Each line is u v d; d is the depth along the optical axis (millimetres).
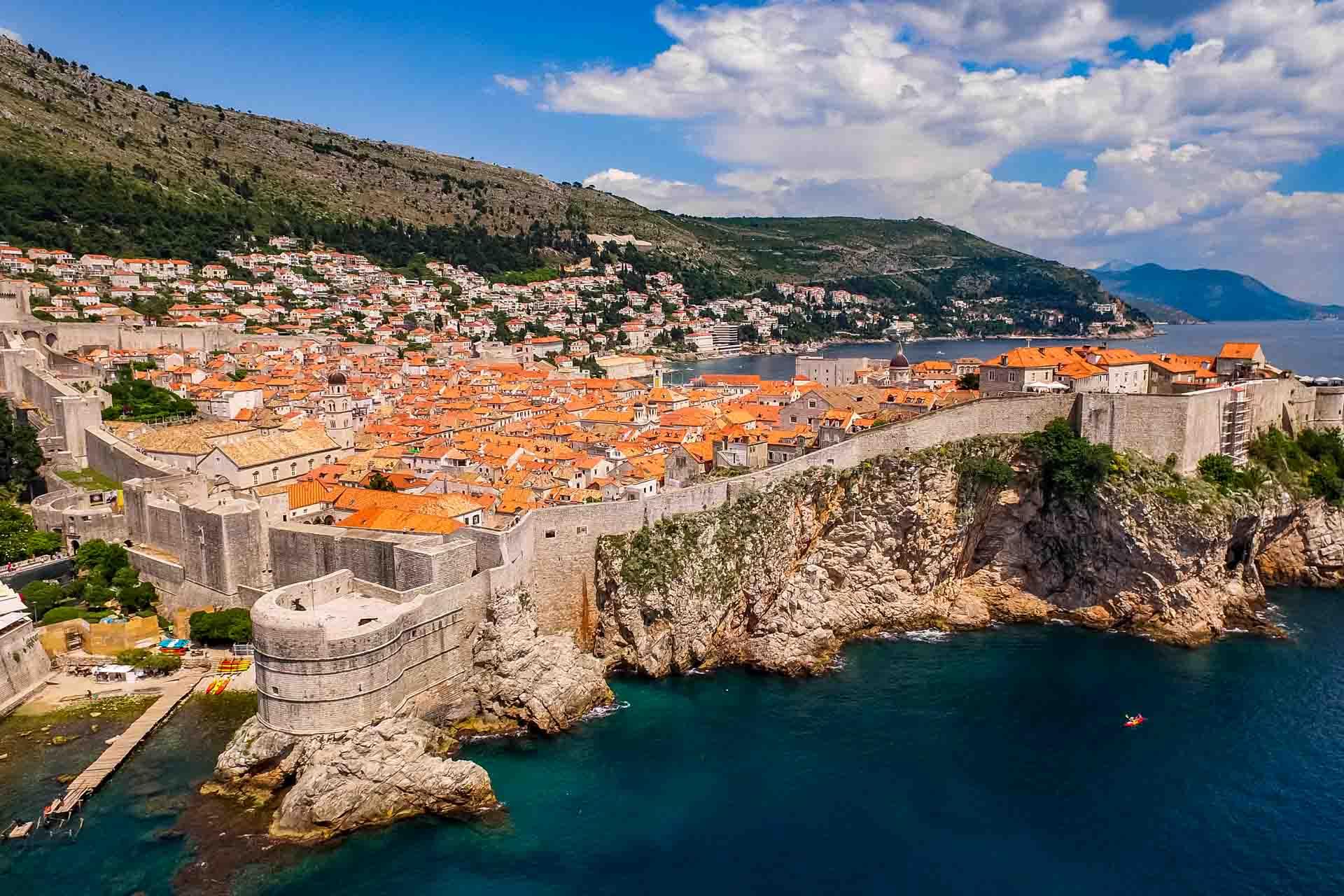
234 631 89938
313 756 69375
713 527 98688
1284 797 73250
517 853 66250
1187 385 139750
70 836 64812
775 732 83625
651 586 93562
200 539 94688
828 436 121250
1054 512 111562
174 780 71500
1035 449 111875
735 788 74938
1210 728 83375
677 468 127000
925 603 110250
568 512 93125
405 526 96938
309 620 70562
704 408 197625
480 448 154125
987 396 128250
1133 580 106562
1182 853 67000
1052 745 81188
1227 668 95062
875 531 107312
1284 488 118062
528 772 76562
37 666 85188
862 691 91688
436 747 77125
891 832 69375
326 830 67000
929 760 79062
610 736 82375
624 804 72438
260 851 64562
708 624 96562
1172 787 74750
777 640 97750
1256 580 113688
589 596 95188
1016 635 106562
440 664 80500
